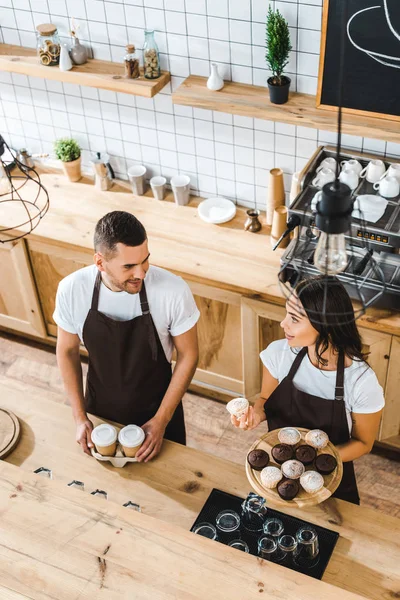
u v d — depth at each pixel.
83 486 2.31
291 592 1.75
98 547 1.87
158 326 2.71
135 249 2.40
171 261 3.68
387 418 3.61
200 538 1.89
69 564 1.83
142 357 2.73
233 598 1.73
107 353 2.72
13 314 4.47
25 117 4.39
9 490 2.05
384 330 3.22
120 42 3.79
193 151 4.01
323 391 2.45
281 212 3.62
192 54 3.65
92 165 4.22
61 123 4.30
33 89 4.21
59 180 4.34
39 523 1.94
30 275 4.14
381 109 3.28
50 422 2.61
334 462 2.22
